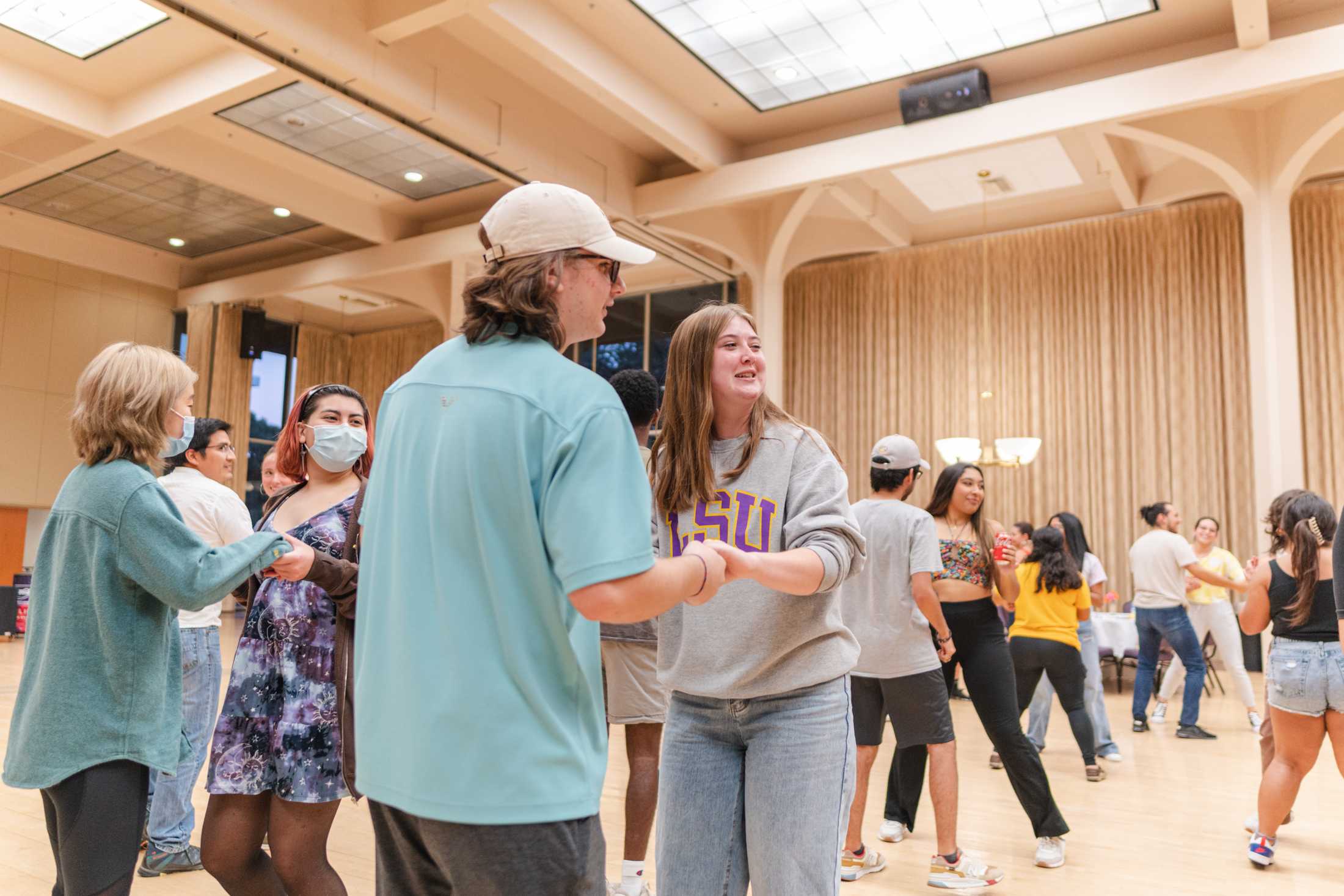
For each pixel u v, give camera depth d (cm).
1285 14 793
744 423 191
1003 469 1101
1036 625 502
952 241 1163
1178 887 331
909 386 1174
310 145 1027
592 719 121
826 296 1240
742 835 182
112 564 182
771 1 759
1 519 1135
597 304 134
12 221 1172
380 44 756
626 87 847
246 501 1445
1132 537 1030
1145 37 818
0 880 313
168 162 979
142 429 189
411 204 1191
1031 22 796
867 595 333
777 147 1011
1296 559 342
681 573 121
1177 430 1015
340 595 207
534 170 909
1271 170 892
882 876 339
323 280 1269
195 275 1391
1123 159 970
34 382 1174
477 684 113
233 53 830
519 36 742
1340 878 343
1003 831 404
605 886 122
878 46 830
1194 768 534
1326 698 338
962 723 700
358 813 417
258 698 215
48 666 179
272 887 217
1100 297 1071
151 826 323
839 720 176
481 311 127
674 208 1012
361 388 1598
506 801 110
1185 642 635
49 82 875
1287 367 883
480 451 117
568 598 112
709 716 182
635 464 118
